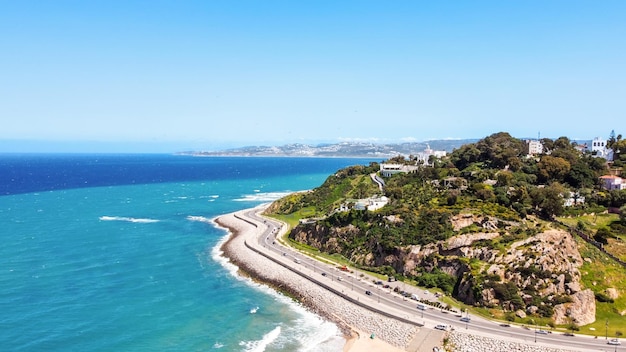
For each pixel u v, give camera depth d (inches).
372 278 5093.5
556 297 4047.7
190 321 4269.2
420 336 3698.3
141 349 3708.2
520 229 4837.6
